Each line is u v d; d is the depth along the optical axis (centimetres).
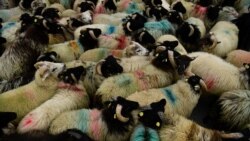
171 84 618
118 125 535
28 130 538
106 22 749
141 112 532
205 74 621
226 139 525
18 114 572
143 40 670
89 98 605
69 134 514
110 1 773
